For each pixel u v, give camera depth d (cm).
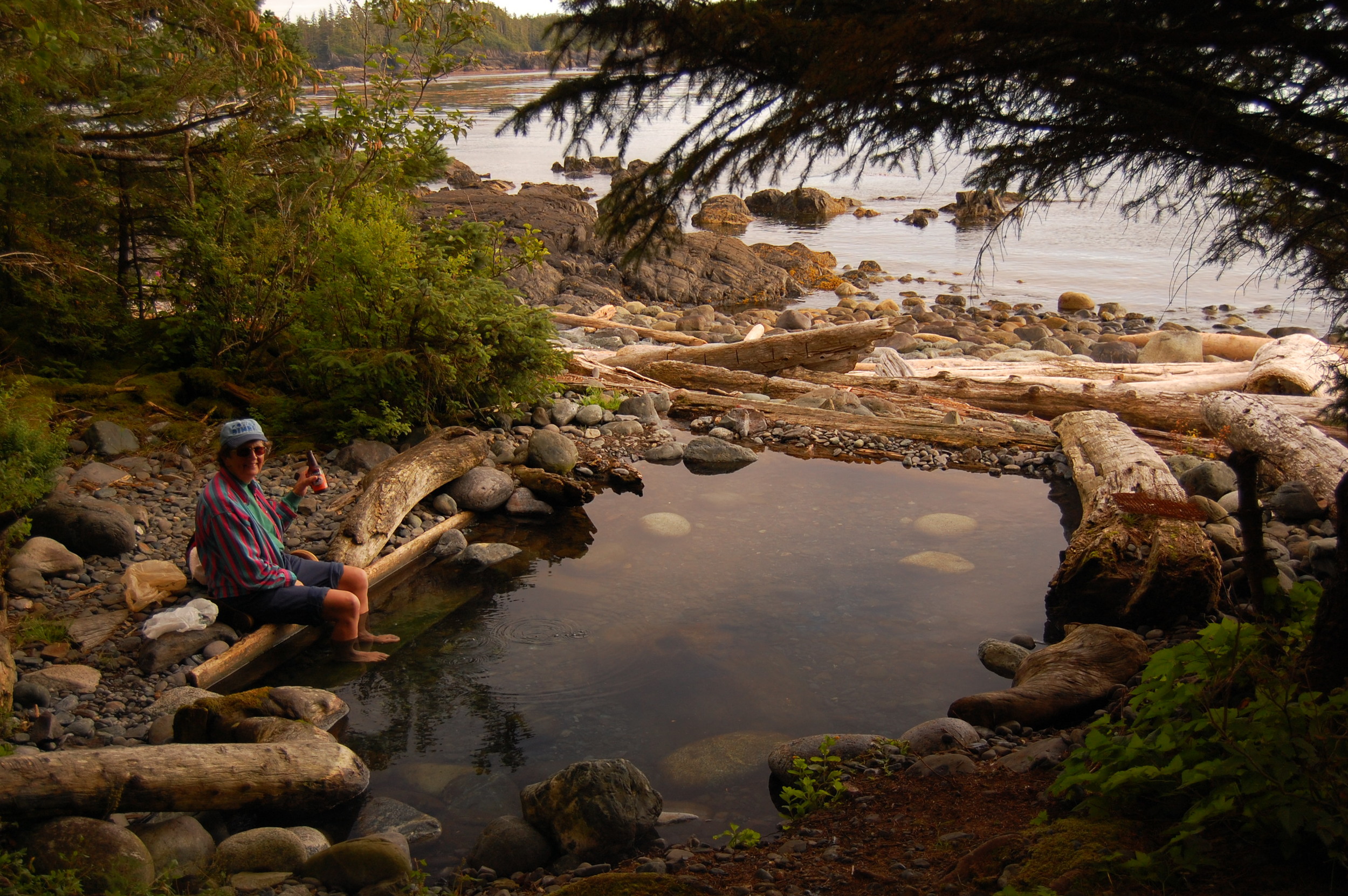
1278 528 657
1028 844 307
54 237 802
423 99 976
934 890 302
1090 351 1573
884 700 486
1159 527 563
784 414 1010
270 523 553
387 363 820
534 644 550
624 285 2125
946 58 230
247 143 899
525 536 716
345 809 400
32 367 841
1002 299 2122
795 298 2203
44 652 497
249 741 420
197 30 811
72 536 596
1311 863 258
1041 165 267
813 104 244
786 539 706
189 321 885
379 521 648
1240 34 217
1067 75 239
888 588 619
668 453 900
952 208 3616
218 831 381
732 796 408
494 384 891
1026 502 786
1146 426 996
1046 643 548
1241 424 805
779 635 556
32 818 343
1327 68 221
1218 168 262
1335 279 285
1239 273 2338
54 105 785
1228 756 289
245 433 523
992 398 1086
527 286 1922
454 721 472
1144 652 479
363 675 517
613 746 449
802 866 332
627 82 261
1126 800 312
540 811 374
